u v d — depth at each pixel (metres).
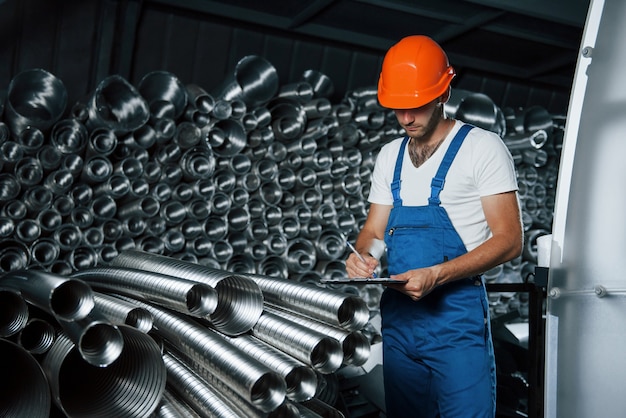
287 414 1.15
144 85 3.01
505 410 2.86
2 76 3.28
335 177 3.50
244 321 1.25
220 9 3.51
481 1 3.23
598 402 1.33
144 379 1.16
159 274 1.33
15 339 1.14
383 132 3.64
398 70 1.78
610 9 1.35
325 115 3.46
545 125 4.10
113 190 2.92
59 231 2.86
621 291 1.29
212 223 3.24
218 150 3.28
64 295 1.09
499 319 3.56
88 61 3.41
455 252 1.75
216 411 1.16
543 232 4.12
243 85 3.41
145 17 3.43
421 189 1.81
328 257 3.41
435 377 1.79
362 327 1.23
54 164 2.82
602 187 1.35
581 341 1.37
